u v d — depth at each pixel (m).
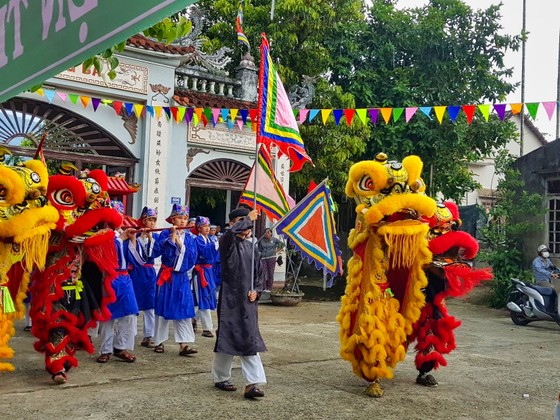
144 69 9.84
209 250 7.24
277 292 11.38
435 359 5.14
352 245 5.15
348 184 5.10
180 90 10.62
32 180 4.50
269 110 4.58
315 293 13.37
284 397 4.66
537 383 5.54
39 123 9.07
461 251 5.34
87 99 8.58
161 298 6.14
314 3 12.42
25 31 1.60
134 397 4.48
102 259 5.07
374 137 13.74
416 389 5.13
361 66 14.54
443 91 13.70
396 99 13.80
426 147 13.87
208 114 8.88
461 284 5.26
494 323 9.79
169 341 7.09
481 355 6.86
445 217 5.41
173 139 10.27
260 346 4.58
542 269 10.05
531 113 5.43
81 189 4.91
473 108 5.82
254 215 4.61
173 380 5.08
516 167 12.44
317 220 4.93
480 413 4.48
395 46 14.33
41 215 4.50
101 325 5.79
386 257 4.97
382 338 4.78
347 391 4.95
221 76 11.26
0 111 8.72
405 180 4.86
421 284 4.98
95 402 4.30
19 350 6.11
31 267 4.53
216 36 14.06
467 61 13.90
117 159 9.72
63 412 4.04
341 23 14.00
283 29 12.41
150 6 1.15
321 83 12.83
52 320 4.80
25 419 3.86
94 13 1.32
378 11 14.53
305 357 6.33
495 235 11.97
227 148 11.00
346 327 4.99
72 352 4.96
